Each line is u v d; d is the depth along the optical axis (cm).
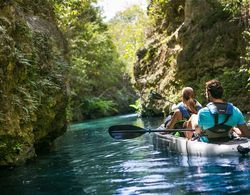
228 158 501
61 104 866
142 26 2358
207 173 452
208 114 532
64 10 1448
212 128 536
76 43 2525
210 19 1431
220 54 1377
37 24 854
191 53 1471
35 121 721
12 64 620
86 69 2730
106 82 3016
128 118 2025
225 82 1327
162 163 555
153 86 1708
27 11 841
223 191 374
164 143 674
